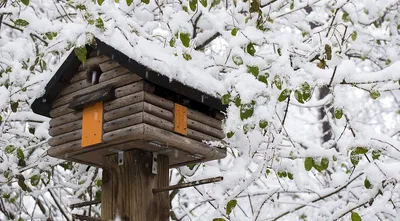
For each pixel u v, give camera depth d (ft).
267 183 25.27
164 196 15.28
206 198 18.84
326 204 19.57
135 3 21.13
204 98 15.52
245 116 14.53
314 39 19.17
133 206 14.64
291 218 24.62
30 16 17.67
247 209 26.76
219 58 17.83
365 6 22.45
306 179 23.49
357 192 20.18
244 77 15.17
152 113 14.19
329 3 22.97
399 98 31.42
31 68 17.49
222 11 19.43
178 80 14.76
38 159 19.95
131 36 14.98
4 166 19.22
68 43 14.98
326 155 16.17
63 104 16.03
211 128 16.19
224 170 20.29
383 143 15.43
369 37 25.67
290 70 15.31
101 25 14.57
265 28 18.54
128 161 14.99
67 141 15.58
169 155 15.80
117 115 14.35
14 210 25.14
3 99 17.72
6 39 21.72
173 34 15.87
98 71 15.58
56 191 24.36
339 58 16.56
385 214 20.74
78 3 15.39
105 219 14.33
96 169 21.07
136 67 14.08
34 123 20.51
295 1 21.50
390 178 15.39
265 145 17.07
